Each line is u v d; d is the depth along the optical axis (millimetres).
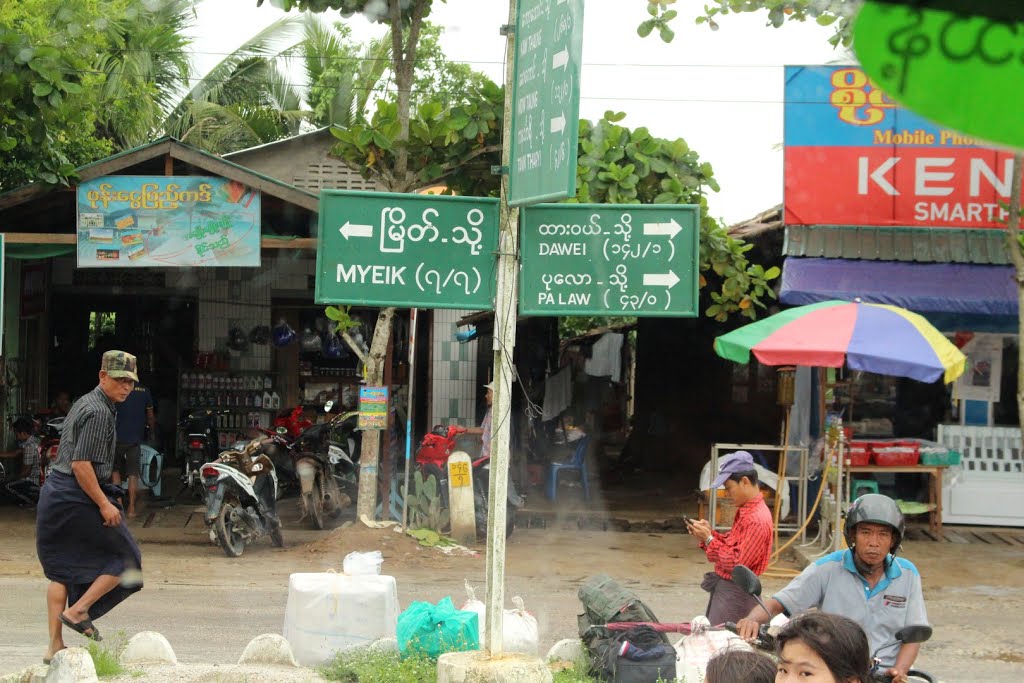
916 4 921
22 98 10984
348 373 16125
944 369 9602
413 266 4906
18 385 14617
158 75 21719
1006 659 7371
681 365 17750
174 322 17359
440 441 11938
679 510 13672
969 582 9945
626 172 10867
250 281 15844
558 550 11250
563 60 4172
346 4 10328
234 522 10414
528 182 4551
